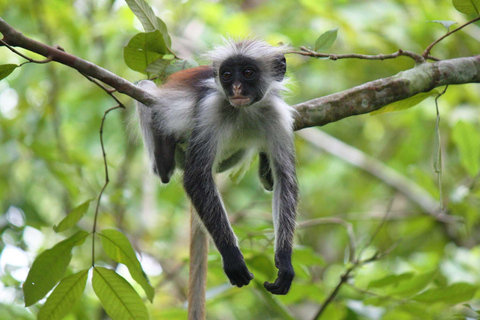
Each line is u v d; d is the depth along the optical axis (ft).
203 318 25.02
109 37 48.65
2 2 44.75
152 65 24.50
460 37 50.52
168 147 28.04
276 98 26.91
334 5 48.60
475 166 34.71
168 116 27.50
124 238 22.12
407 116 49.14
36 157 41.98
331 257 57.62
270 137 26.78
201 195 24.77
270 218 42.80
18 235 36.58
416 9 49.37
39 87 51.34
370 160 50.34
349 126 61.82
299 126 26.07
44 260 21.63
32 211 41.24
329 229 58.85
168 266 49.70
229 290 31.58
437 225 52.34
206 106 26.23
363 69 52.95
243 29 46.34
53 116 46.47
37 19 45.27
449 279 36.68
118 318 21.75
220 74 25.85
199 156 25.67
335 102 25.72
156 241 50.93
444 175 50.93
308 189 57.82
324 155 59.00
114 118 51.49
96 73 21.61
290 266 23.54
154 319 29.43
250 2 59.82
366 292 27.81
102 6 49.93
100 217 45.83
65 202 45.16
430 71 25.52
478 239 51.16
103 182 47.75
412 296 27.09
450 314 31.53
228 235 23.61
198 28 51.29
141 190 49.49
